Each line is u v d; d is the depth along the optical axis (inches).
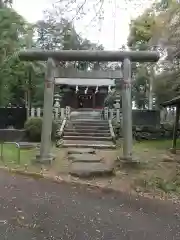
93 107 1157.1
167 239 159.9
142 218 192.5
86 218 189.2
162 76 735.7
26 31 721.0
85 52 372.2
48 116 369.1
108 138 587.5
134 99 1060.5
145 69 851.4
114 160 398.3
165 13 497.4
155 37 546.3
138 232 168.7
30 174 308.3
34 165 351.9
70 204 217.9
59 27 382.6
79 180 294.0
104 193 253.8
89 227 174.2
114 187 268.8
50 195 239.5
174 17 452.1
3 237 156.1
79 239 156.8
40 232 164.7
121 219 189.5
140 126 695.7
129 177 312.8
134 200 233.5
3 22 644.7
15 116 669.9
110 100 1021.2
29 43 724.7
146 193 254.4
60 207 209.9
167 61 597.9
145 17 585.0
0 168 335.3
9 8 666.2
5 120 669.9
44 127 367.6
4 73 712.4
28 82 871.1
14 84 829.2
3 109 672.4
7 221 179.6
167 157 433.7
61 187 267.3
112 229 172.1
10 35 660.1
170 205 222.4
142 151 498.6
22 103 996.6
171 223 184.2
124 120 369.7
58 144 534.6
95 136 607.5
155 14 562.3
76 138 590.2
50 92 370.3
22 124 666.2
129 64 371.2
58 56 374.0
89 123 677.3
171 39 469.4
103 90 1103.0
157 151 499.5
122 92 374.6
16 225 173.6
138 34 621.0
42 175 302.2
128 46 703.1
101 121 697.6
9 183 273.4
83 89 1085.1
